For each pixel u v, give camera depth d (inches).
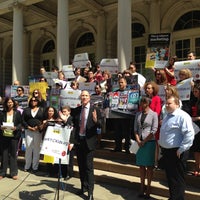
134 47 667.4
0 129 305.0
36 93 335.3
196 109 239.3
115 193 248.1
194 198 222.4
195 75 272.7
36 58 842.2
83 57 428.8
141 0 619.2
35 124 317.7
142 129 237.9
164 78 286.4
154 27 612.4
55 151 212.4
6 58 889.5
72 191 258.1
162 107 249.1
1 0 643.5
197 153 239.0
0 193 257.3
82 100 245.8
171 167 203.0
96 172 287.6
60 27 549.0
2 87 869.2
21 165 354.9
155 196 239.0
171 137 202.4
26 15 784.3
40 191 259.8
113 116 294.4
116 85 323.3
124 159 301.7
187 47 597.3
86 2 639.8
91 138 238.4
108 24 681.0
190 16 596.4
